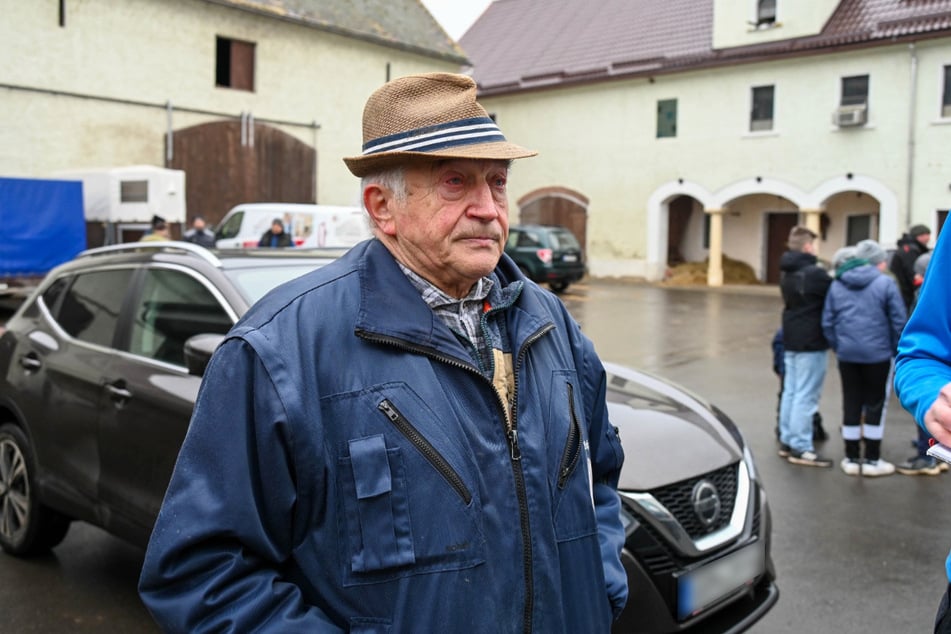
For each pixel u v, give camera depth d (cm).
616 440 191
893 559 425
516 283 169
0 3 1577
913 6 2086
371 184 157
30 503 406
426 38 2386
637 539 274
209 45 1883
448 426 143
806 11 2175
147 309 371
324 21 2088
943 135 1986
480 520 142
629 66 2531
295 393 141
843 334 566
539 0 3266
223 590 138
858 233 2308
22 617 354
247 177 1983
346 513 140
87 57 1695
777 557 428
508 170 162
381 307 149
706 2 2675
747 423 736
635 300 1933
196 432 143
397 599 137
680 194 2458
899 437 680
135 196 1496
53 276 446
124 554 426
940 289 163
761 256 2522
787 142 2236
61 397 384
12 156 1609
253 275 359
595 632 158
